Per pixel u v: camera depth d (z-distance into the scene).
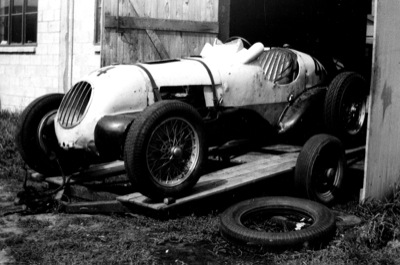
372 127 5.09
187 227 4.56
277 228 4.67
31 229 4.47
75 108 5.03
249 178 5.09
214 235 4.42
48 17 10.02
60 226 4.57
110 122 4.73
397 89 5.34
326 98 6.15
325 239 4.16
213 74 5.46
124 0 6.57
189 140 4.82
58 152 5.50
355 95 6.34
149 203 4.62
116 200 4.81
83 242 4.18
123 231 4.47
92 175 5.34
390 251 4.15
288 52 6.27
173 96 5.25
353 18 10.34
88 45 9.24
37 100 5.48
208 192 4.80
